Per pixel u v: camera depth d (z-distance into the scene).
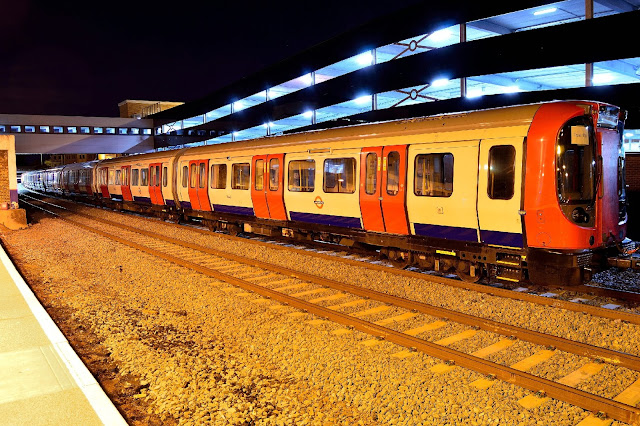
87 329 6.75
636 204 14.54
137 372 5.25
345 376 4.99
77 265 11.19
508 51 17.81
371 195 10.07
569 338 6.04
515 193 7.67
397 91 23.42
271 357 5.59
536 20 18.97
